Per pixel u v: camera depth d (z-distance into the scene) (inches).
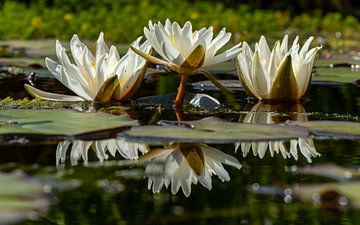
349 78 240.2
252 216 93.3
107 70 173.8
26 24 471.2
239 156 125.5
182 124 143.7
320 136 138.9
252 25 545.6
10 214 86.2
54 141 130.8
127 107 171.2
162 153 126.1
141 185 106.2
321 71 261.6
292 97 185.2
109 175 110.0
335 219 91.1
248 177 111.4
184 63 163.3
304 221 91.2
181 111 168.7
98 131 134.2
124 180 108.0
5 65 280.8
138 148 129.0
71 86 172.7
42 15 518.6
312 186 102.5
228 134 132.3
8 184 97.3
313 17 642.2
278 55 183.2
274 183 106.2
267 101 185.9
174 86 223.5
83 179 106.9
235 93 205.0
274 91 183.9
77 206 95.3
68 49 345.4
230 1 709.9
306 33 544.7
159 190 104.8
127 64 173.5
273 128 139.1
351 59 309.7
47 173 108.4
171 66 165.8
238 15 588.1
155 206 97.3
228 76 255.8
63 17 511.5
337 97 199.5
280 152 127.7
